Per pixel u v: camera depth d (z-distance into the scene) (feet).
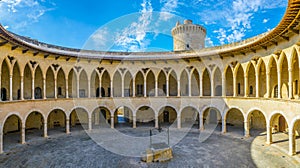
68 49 106.63
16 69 102.63
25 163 64.08
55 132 105.19
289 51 68.49
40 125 114.73
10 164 63.26
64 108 102.89
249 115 90.58
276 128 99.25
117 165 62.08
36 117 114.21
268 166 59.52
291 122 65.31
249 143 82.07
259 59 85.51
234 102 96.68
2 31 62.75
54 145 82.89
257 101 85.30
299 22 56.95
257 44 79.30
